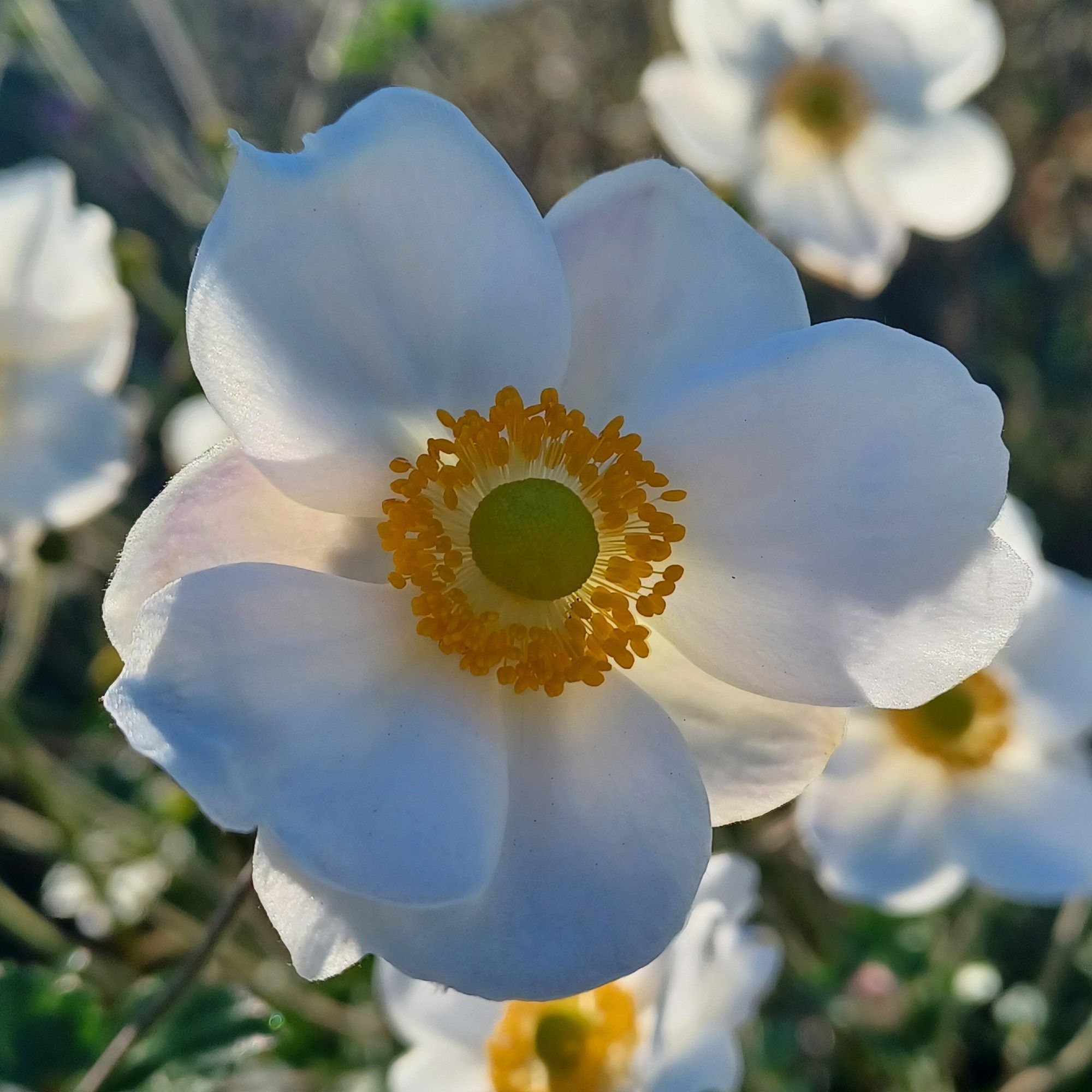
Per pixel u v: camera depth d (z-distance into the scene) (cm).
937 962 24
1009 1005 25
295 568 13
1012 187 39
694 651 13
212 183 26
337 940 12
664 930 12
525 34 41
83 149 34
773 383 13
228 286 12
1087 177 38
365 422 13
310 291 12
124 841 24
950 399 12
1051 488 34
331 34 27
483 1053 17
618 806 13
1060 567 34
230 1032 17
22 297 20
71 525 21
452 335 13
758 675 13
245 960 23
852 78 25
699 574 13
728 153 24
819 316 37
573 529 13
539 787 13
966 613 12
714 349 13
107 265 21
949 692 21
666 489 13
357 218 12
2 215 20
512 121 40
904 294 38
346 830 12
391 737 13
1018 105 40
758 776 13
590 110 40
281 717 12
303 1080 23
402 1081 17
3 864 30
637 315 13
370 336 13
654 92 24
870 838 20
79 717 28
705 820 13
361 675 13
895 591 12
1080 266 38
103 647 27
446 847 12
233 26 38
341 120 12
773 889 25
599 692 13
